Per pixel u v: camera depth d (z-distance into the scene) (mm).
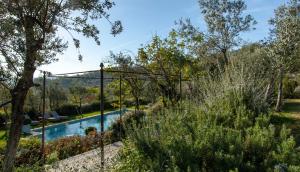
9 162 4875
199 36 21203
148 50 17234
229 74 9047
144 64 17109
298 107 17641
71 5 5027
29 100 24078
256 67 10578
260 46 19328
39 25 4922
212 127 5316
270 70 14258
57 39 5402
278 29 18734
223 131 5227
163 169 4340
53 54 5438
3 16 4738
